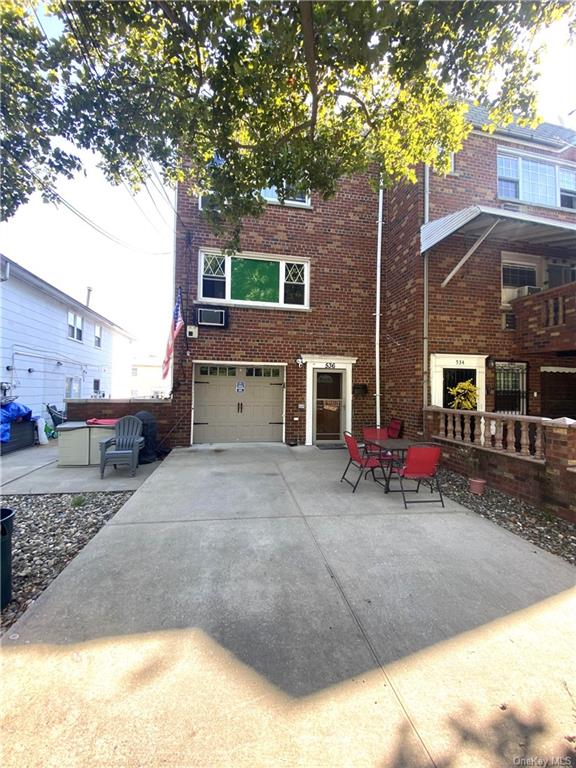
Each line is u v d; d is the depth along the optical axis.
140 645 2.29
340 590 2.92
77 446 7.33
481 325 8.48
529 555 3.58
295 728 1.75
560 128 10.27
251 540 3.82
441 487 5.90
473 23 3.58
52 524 4.34
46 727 1.74
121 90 4.04
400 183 9.13
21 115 3.94
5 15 3.55
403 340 8.85
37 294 12.15
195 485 5.79
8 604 2.74
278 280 9.48
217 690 1.96
